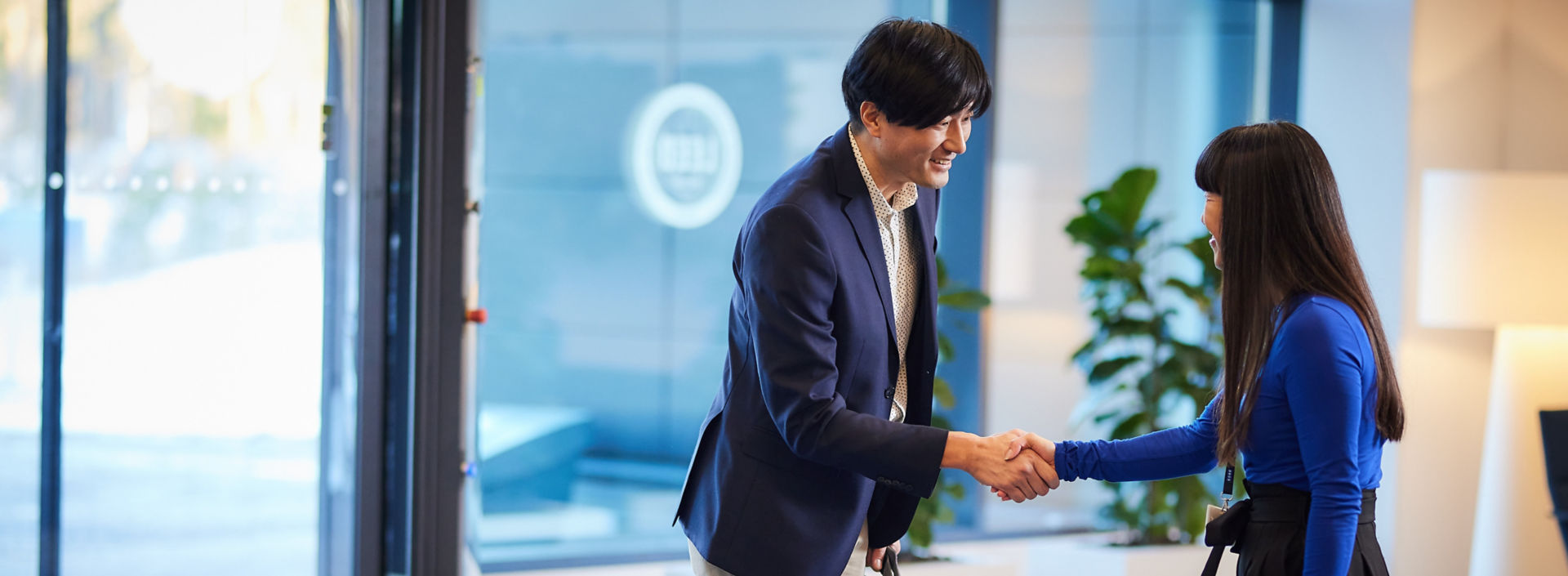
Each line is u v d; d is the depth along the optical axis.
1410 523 3.86
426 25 2.33
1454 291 3.12
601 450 4.08
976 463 1.76
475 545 2.56
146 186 2.07
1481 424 3.88
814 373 1.55
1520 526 3.25
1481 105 3.82
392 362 2.36
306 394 2.28
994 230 4.35
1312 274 1.53
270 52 2.20
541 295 4.01
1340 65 4.08
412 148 2.34
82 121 2.00
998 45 4.29
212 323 2.16
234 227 2.18
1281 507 1.53
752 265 1.58
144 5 2.05
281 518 2.27
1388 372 1.54
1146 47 4.43
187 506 2.15
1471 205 3.10
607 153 4.00
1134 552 3.67
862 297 1.61
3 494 1.96
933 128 1.55
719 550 1.67
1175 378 3.82
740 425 1.68
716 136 4.04
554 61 3.96
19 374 1.96
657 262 4.05
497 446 4.01
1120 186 3.74
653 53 4.00
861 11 4.10
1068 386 4.41
